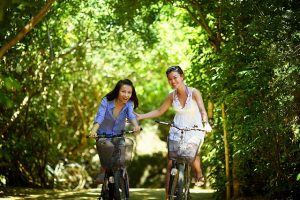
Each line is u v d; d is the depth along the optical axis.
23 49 18.14
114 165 10.01
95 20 18.84
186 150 10.38
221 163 15.55
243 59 13.24
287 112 12.00
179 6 15.02
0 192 17.75
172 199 10.23
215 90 14.49
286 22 11.70
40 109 21.19
